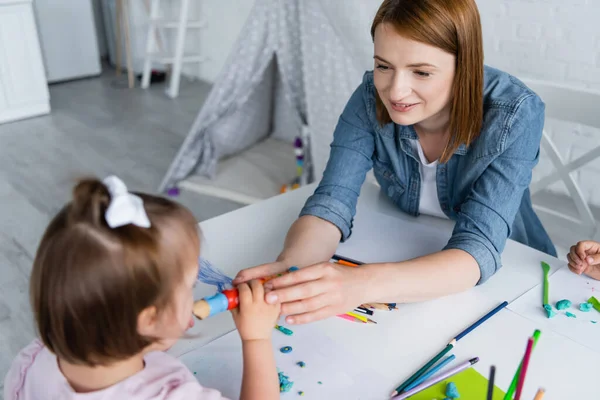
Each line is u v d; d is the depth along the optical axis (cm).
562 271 97
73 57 416
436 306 88
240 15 363
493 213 94
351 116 111
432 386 73
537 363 77
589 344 80
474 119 93
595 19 199
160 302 57
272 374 68
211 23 388
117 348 56
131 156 295
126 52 437
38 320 57
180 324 61
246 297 67
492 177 95
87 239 53
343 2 255
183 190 260
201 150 265
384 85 89
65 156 295
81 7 406
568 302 88
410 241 106
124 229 54
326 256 98
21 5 326
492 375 70
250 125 292
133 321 56
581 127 216
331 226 102
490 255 91
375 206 119
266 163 286
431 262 88
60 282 54
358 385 73
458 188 104
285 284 76
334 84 220
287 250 95
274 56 276
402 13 82
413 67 84
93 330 55
